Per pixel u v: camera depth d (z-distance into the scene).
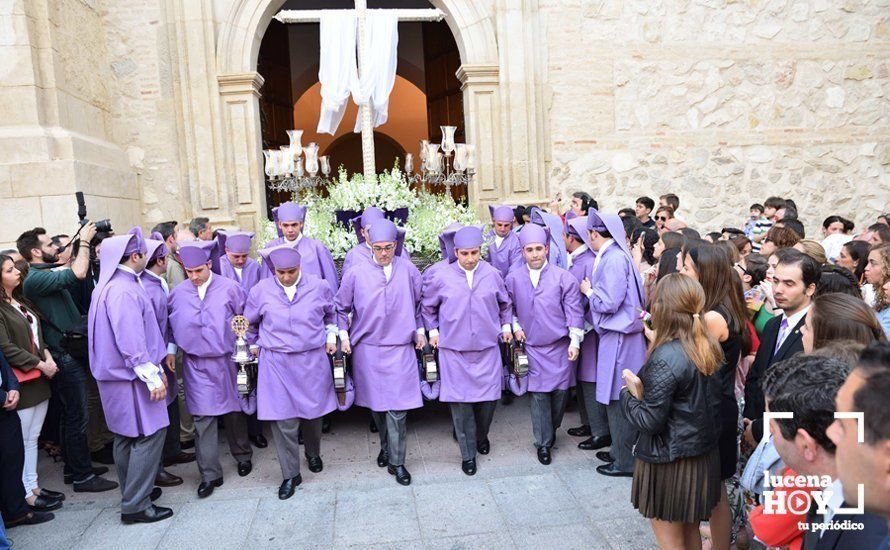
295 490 4.02
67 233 6.05
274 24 10.19
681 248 3.53
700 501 2.50
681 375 2.42
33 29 6.03
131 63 7.43
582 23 8.11
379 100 6.75
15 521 3.65
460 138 9.98
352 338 4.29
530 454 4.50
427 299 4.29
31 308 4.01
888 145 8.76
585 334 4.50
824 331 2.25
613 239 4.16
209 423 4.03
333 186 5.79
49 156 6.02
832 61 8.58
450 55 10.16
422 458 4.50
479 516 3.60
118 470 3.70
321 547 3.33
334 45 6.62
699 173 8.45
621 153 8.30
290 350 3.93
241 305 4.25
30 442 3.92
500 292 4.27
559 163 8.20
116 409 3.60
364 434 5.04
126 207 7.18
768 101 8.52
